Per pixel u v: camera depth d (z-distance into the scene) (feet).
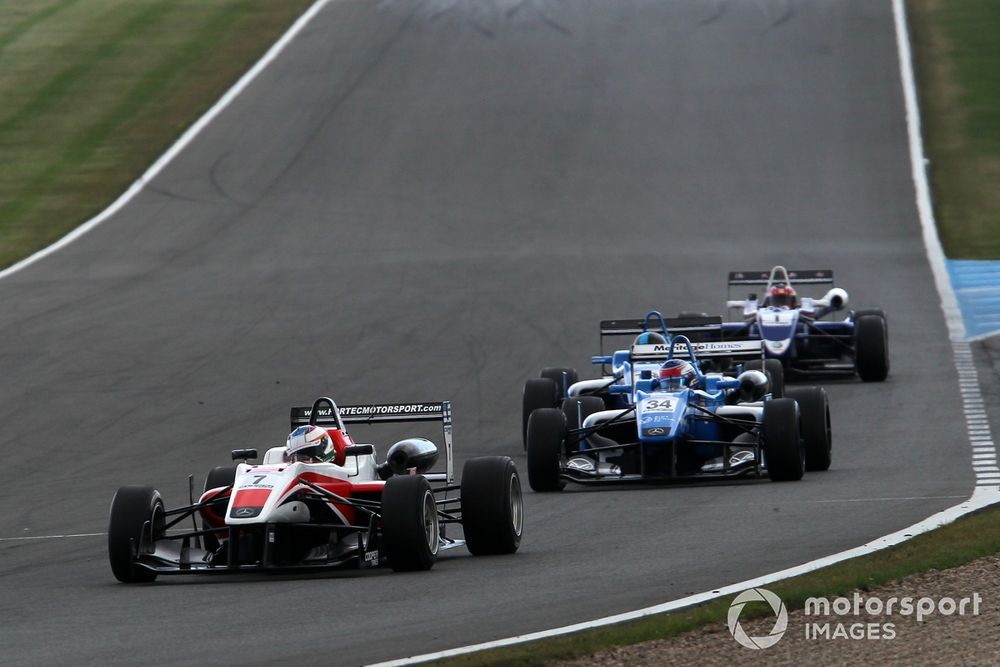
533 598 115.24
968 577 114.32
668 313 324.60
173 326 323.57
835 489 169.27
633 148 498.69
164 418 250.78
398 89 569.64
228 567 127.65
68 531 174.70
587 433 189.88
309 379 276.62
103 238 421.18
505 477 138.00
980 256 385.70
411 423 247.29
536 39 626.23
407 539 127.65
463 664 93.50
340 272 375.86
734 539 139.13
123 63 606.96
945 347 292.81
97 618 115.75
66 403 262.67
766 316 265.13
